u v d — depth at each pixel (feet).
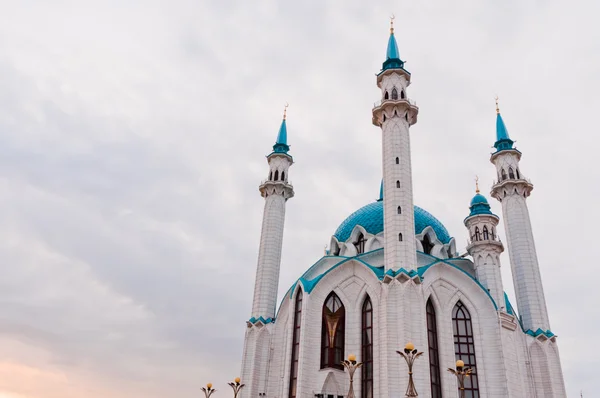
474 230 256.11
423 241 251.19
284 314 228.63
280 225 271.69
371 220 254.06
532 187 267.39
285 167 288.30
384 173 224.12
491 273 238.07
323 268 234.99
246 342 236.63
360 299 207.00
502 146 285.02
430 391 176.14
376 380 183.73
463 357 200.23
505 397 190.39
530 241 253.65
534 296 238.68
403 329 180.34
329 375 193.98
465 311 209.67
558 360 225.76
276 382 217.56
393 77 245.04
